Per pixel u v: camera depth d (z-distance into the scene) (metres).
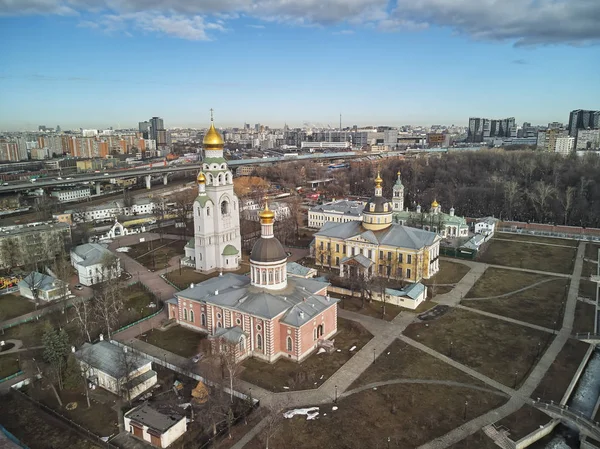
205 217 131.38
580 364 80.75
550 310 103.94
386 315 101.56
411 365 80.12
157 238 179.88
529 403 69.06
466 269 134.38
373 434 61.69
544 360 81.88
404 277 122.56
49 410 68.44
